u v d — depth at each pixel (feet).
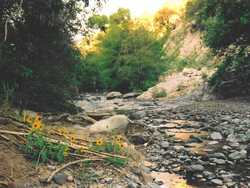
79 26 50.16
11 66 40.40
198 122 49.32
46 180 20.58
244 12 75.77
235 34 78.84
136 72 157.28
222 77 83.82
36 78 43.37
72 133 30.48
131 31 163.84
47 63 45.62
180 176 27.17
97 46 167.43
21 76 40.98
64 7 46.29
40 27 44.21
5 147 22.39
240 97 78.43
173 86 105.60
